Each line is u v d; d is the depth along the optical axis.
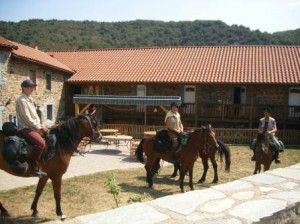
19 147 6.49
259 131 11.41
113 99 23.70
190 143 10.07
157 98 23.14
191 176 10.36
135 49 34.38
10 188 10.38
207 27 110.31
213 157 11.97
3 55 20.34
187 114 27.67
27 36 86.88
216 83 25.98
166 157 10.58
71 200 9.15
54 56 33.66
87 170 14.08
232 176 13.12
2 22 88.00
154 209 3.59
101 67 30.64
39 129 6.84
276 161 11.56
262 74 26.50
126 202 9.07
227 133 24.42
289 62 28.16
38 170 6.85
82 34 98.75
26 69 23.02
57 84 27.69
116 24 110.50
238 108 26.73
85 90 30.16
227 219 3.39
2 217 7.48
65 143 7.35
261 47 31.62
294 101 27.19
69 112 29.73
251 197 4.11
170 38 106.50
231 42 100.88
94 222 3.18
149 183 11.09
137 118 28.92
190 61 29.97
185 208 3.66
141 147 11.50
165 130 10.73
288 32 94.19
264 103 27.16
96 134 8.02
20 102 6.61
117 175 12.87
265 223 3.50
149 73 28.30
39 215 7.70
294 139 24.34
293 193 4.30
